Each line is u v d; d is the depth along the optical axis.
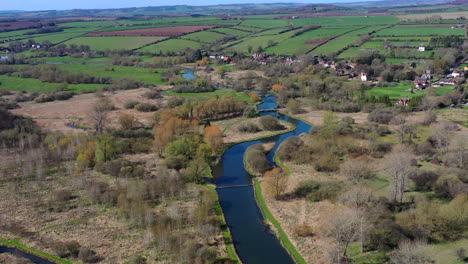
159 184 122.75
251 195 124.44
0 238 98.50
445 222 90.19
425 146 144.00
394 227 90.50
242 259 91.31
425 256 81.56
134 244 95.25
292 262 90.06
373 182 121.56
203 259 88.44
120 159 143.75
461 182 107.19
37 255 91.94
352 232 89.88
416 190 113.56
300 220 106.38
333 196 114.31
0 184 128.88
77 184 127.50
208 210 112.38
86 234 99.81
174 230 101.12
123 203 110.88
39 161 146.00
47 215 109.50
